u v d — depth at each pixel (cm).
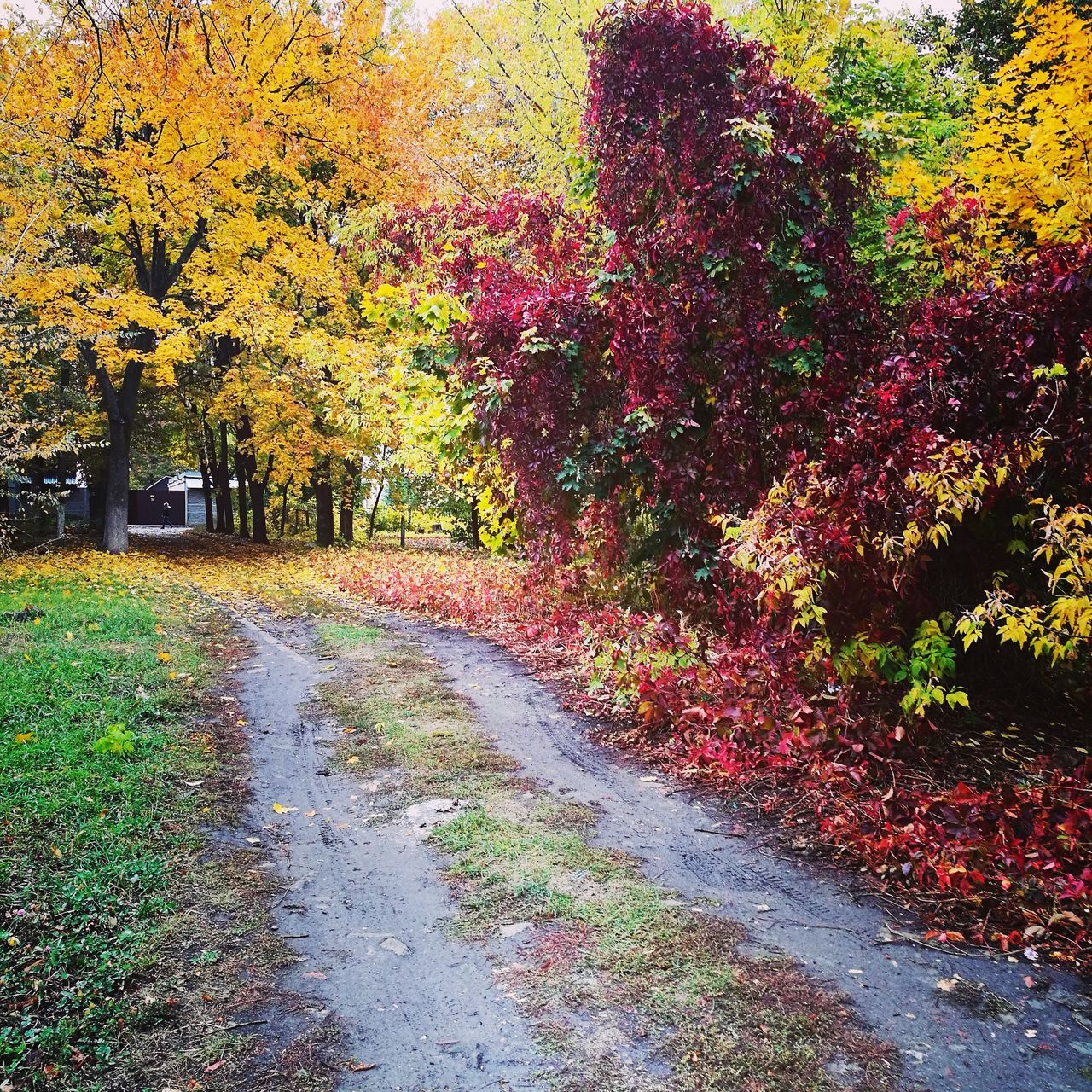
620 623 704
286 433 1919
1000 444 437
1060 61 745
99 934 321
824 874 383
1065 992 289
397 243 1006
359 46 1555
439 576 1268
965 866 358
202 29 988
